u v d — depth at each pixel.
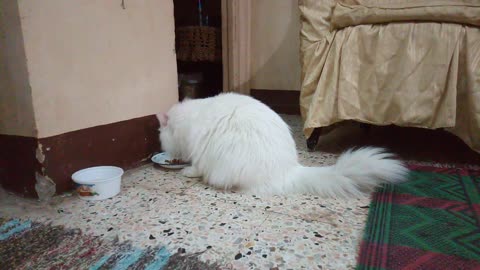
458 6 1.38
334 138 2.13
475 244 0.87
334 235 0.93
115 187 1.21
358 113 1.59
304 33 1.83
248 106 1.29
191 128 1.36
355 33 1.58
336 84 1.63
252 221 1.02
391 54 1.49
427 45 1.43
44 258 0.82
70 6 1.17
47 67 1.11
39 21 1.07
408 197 1.18
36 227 0.98
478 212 1.06
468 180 1.33
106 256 0.83
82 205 1.14
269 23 2.91
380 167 1.20
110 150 1.39
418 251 0.85
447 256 0.82
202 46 2.84
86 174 1.26
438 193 1.21
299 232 0.95
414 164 1.55
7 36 1.05
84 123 1.27
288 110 3.00
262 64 3.02
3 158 1.20
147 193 1.24
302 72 1.87
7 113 1.14
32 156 1.14
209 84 3.22
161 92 1.64
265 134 1.23
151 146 1.62
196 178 1.40
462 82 1.41
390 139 2.07
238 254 0.84
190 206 1.13
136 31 1.45
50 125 1.14
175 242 0.90
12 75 1.09
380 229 0.96
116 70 1.38
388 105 1.52
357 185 1.22
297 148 1.89
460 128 1.46
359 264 0.80
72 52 1.19
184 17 3.24
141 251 0.85
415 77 1.45
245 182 1.22
